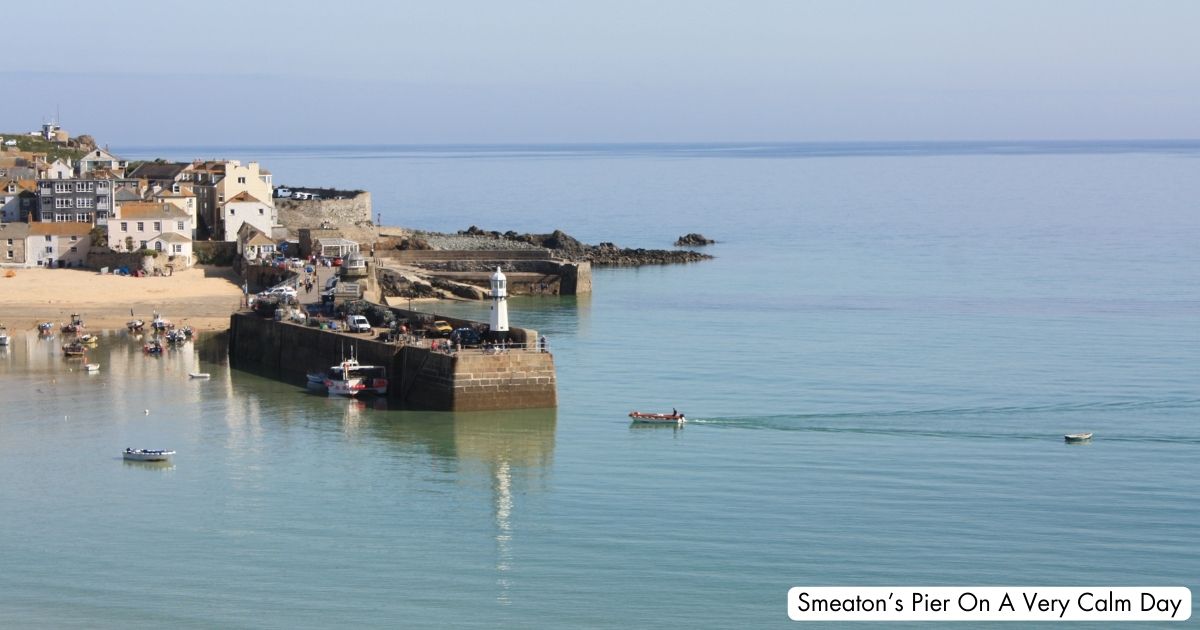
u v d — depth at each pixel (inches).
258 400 4717.0
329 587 3051.2
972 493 3668.8
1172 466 3905.0
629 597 2999.5
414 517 3491.6
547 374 4522.6
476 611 2933.1
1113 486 3722.9
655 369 5246.1
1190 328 6092.5
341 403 4653.1
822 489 3700.8
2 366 5290.4
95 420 4439.0
